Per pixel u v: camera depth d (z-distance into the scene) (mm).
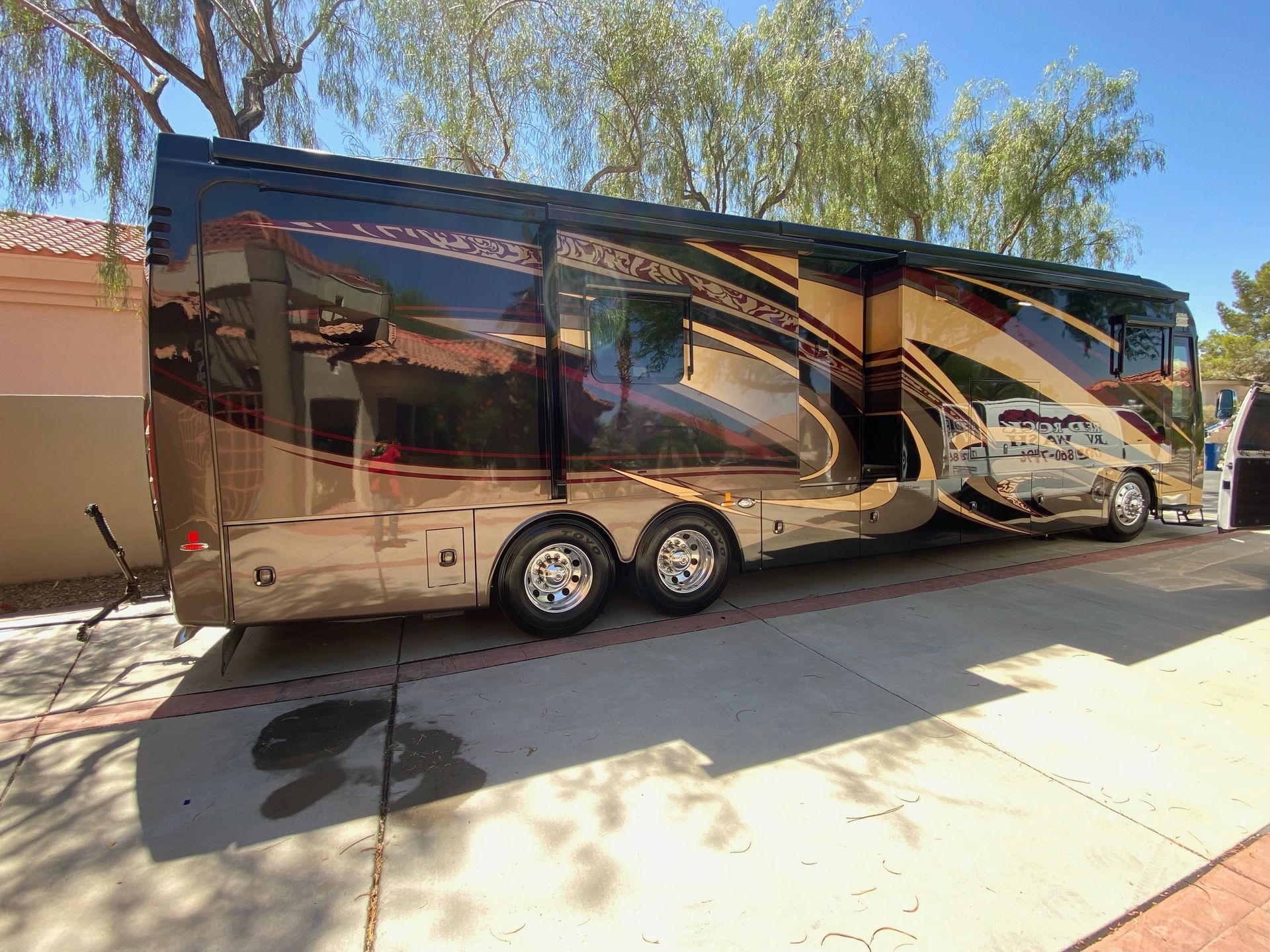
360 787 2811
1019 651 4301
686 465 4762
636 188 9977
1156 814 2588
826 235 5230
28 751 3133
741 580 6125
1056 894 2174
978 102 12898
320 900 2162
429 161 8836
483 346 4133
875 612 5145
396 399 3941
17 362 8977
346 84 7758
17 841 2479
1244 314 37344
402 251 3914
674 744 3145
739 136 10023
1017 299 6344
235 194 3574
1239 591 5703
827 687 3764
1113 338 7137
